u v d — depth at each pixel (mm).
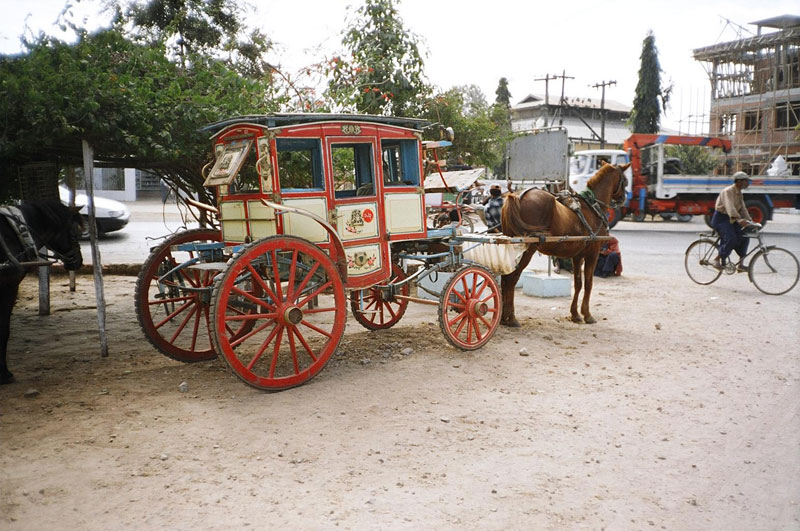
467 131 15367
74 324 7969
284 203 5309
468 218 14570
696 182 21266
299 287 5309
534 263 13898
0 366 5523
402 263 7711
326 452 4141
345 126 5648
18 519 3330
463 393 5273
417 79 11609
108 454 4094
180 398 5148
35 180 6684
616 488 3680
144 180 31656
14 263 5293
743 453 4141
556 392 5312
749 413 4840
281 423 4613
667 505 3490
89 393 5270
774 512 3414
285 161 6887
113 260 13133
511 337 7152
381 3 11195
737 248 10234
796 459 4035
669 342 6949
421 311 8805
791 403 5047
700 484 3727
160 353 6586
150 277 5977
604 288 10477
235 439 4336
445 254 6668
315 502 3508
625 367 6027
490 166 16422
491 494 3604
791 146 20359
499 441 4320
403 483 3727
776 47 18047
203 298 5672
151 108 6637
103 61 6566
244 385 5484
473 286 6562
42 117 5797
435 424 4605
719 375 5777
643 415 4801
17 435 4379
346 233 5695
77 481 3736
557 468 3924
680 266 13062
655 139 21609
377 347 6672
